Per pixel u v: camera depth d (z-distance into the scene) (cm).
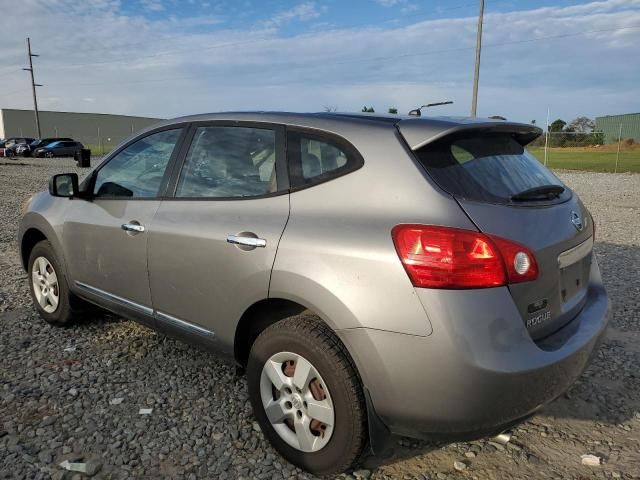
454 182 247
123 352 412
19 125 7631
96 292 396
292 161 288
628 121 4366
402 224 237
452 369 224
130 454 288
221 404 340
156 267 335
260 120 313
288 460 280
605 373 392
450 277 225
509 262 233
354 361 244
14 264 678
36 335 443
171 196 340
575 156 3906
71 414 324
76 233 402
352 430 249
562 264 266
